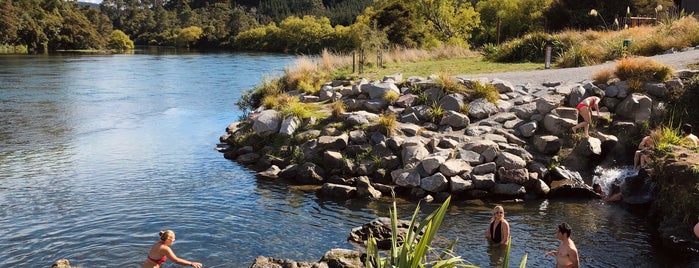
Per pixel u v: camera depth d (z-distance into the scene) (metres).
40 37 91.19
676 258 9.53
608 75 17.05
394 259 6.05
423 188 13.30
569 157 14.40
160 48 116.88
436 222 6.10
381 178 14.02
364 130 15.75
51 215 11.46
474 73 23.81
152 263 8.75
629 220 11.49
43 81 38.06
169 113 24.94
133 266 9.07
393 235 6.27
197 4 185.88
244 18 128.12
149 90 33.31
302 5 154.25
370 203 12.74
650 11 39.44
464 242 10.20
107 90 33.28
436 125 16.17
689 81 15.58
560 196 13.26
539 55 28.64
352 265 8.53
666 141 12.88
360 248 9.90
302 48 90.31
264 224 11.14
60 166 15.48
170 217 11.42
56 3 107.62
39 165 15.56
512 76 20.89
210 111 25.45
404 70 26.38
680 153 11.69
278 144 16.53
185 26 139.75
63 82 37.62
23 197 12.63
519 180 13.33
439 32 52.75
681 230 10.23
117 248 9.80
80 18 104.88
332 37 84.62
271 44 99.94
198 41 122.44
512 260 9.38
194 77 41.50
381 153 14.77
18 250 9.69
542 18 47.03
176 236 10.38
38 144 18.31
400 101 17.47
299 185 14.12
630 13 38.38
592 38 28.31
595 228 11.02
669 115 15.09
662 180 11.36
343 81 22.42
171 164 15.89
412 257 6.01
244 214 11.73
